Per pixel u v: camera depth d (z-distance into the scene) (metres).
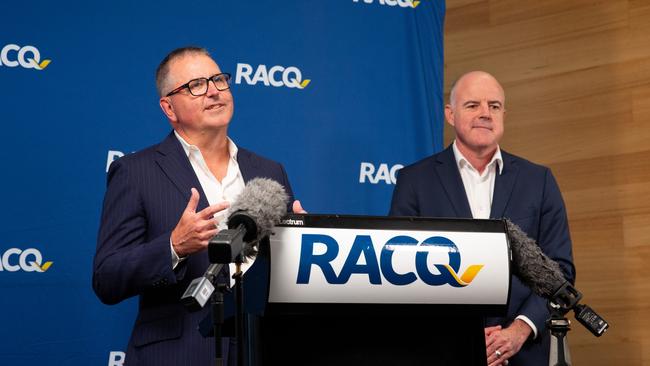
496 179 3.22
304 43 3.68
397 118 3.78
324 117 3.67
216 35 3.55
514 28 4.37
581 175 4.13
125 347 3.28
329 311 1.40
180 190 2.52
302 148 3.63
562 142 4.20
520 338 2.91
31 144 3.24
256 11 3.63
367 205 3.69
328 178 3.64
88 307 3.25
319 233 1.41
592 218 4.09
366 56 3.77
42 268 3.20
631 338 3.94
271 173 2.73
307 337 1.42
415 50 3.84
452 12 4.55
